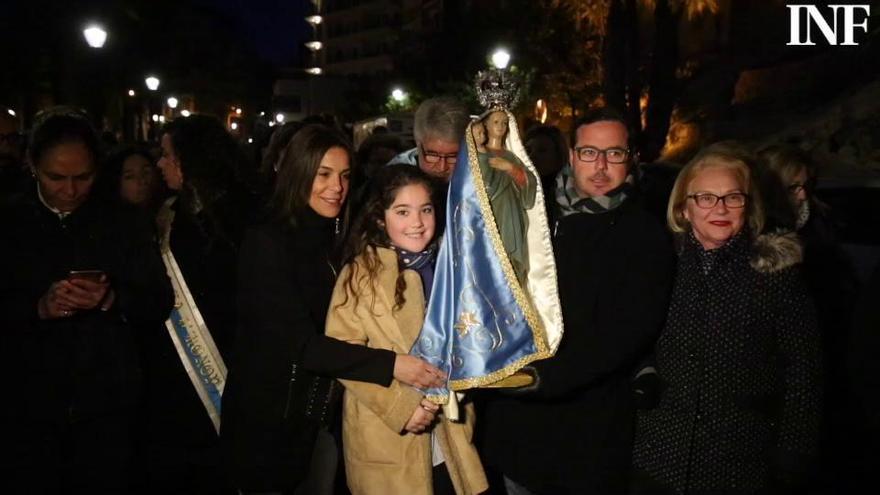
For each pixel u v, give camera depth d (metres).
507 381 2.62
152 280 3.04
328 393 2.85
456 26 32.09
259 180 3.45
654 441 2.81
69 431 2.91
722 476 2.71
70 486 2.92
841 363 4.32
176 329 3.18
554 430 2.85
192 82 41.69
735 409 2.70
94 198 3.01
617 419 2.84
